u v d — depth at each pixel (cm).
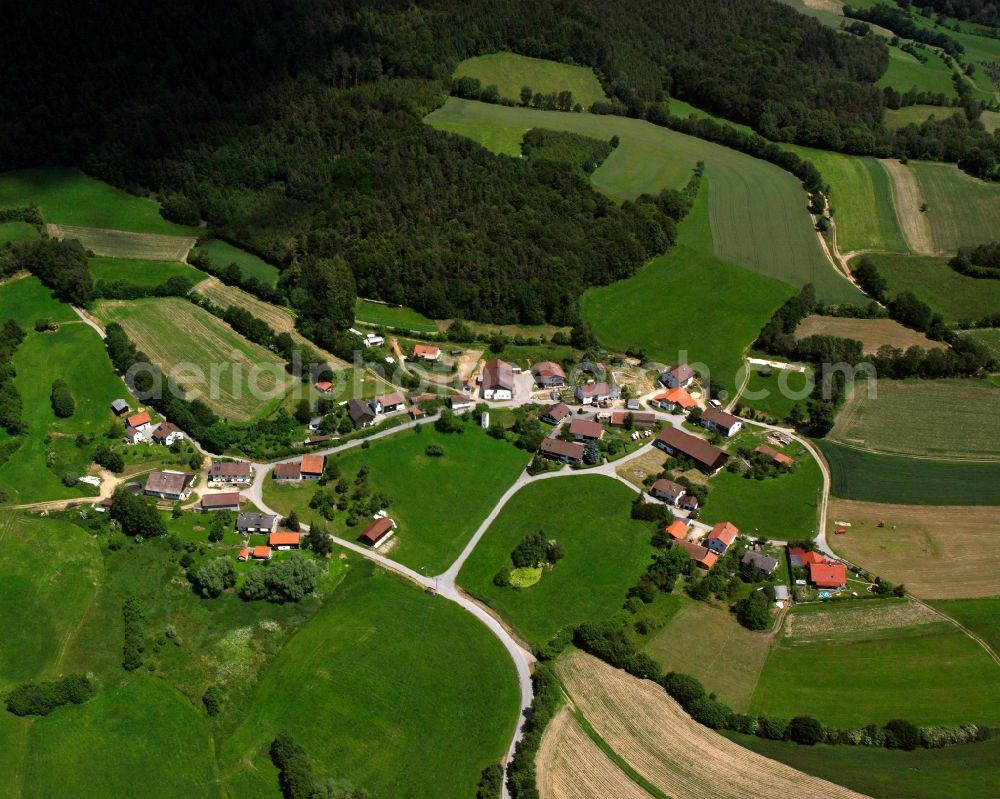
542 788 11994
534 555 15462
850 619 14638
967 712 13162
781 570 15625
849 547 16112
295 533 15925
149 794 12019
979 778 12156
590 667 13750
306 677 13575
